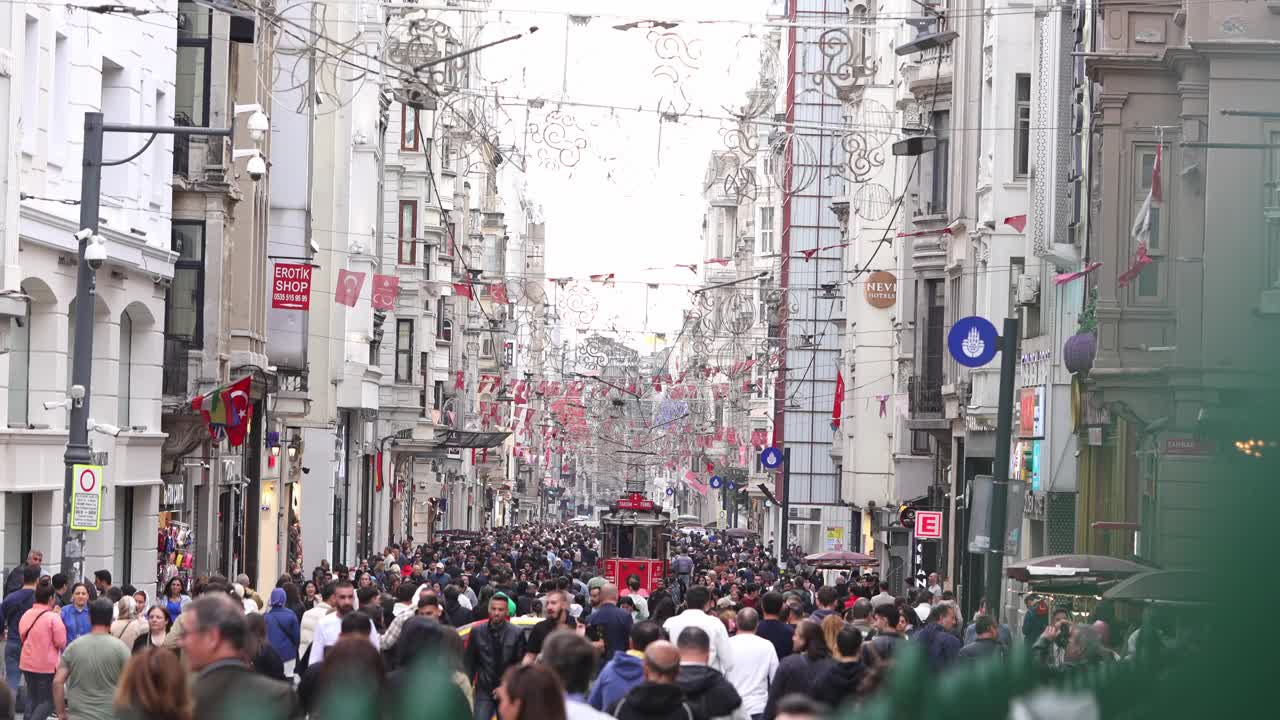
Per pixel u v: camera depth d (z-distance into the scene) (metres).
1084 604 45.78
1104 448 59.88
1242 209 46.25
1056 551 65.19
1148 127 55.25
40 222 49.38
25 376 51.44
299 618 38.81
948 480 93.06
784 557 108.12
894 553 112.19
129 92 58.09
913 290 100.44
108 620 27.09
